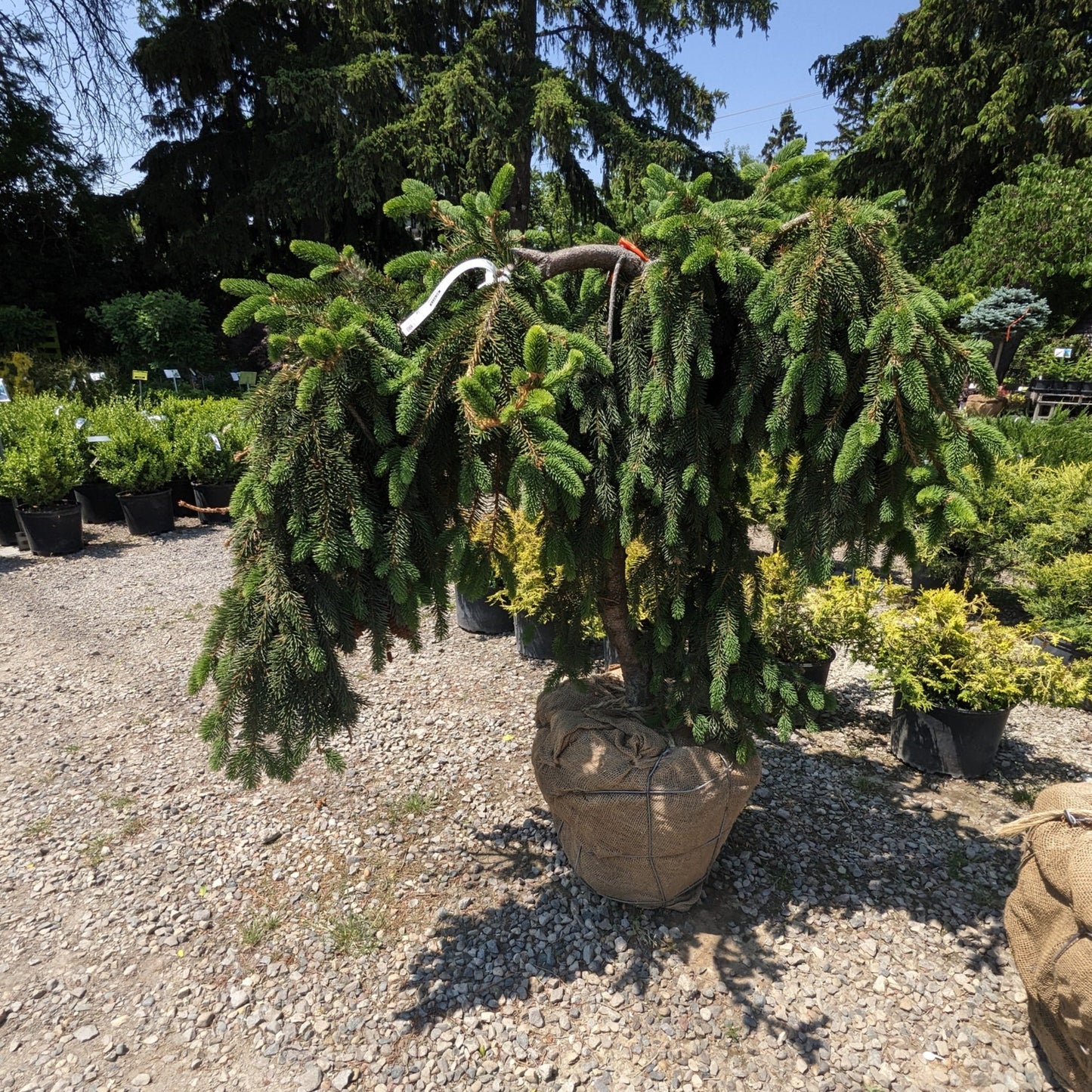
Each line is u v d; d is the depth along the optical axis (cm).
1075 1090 204
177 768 384
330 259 213
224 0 1598
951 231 1642
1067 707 387
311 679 216
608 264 222
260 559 206
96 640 553
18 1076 221
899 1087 212
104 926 278
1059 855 196
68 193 1709
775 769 373
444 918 277
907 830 327
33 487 752
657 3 1377
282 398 194
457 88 1275
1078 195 1182
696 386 209
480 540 230
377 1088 214
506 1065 220
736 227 213
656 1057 221
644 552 254
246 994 246
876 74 1762
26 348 1531
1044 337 1262
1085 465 554
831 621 398
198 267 1794
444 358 196
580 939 264
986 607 407
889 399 186
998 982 247
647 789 247
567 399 221
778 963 254
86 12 1344
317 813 342
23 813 347
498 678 478
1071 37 1366
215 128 1733
